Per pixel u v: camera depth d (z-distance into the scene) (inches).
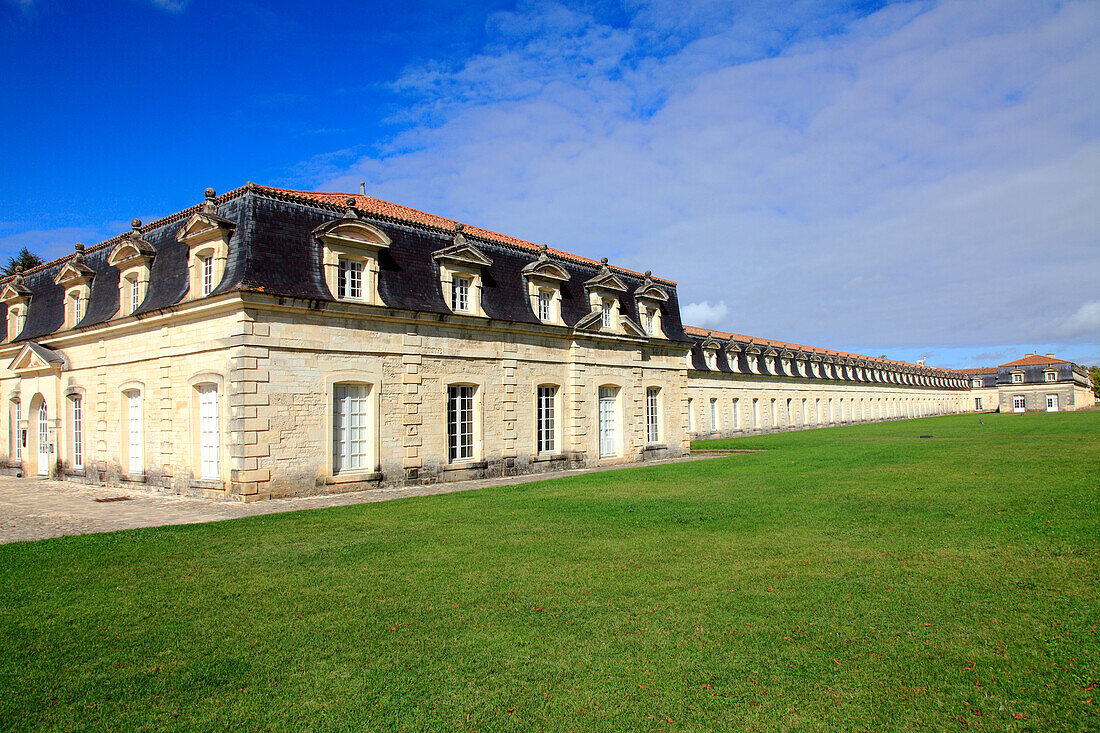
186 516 590.2
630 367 1173.1
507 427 949.2
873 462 893.8
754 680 220.2
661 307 1277.1
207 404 744.3
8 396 1107.9
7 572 372.2
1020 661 227.1
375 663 240.8
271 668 238.4
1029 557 355.3
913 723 190.7
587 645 253.0
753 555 382.3
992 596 293.7
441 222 996.6
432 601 309.9
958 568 339.9
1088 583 306.8
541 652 247.4
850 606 287.3
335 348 756.6
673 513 529.3
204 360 733.3
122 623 286.4
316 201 772.0
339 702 211.9
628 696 211.5
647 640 256.4
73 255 995.9
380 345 799.7
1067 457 840.9
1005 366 4291.3
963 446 1119.6
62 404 977.5
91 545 442.3
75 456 972.6
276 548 429.1
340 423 768.9
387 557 398.9
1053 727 185.8
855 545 398.9
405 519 536.1
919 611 278.2
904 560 359.9
